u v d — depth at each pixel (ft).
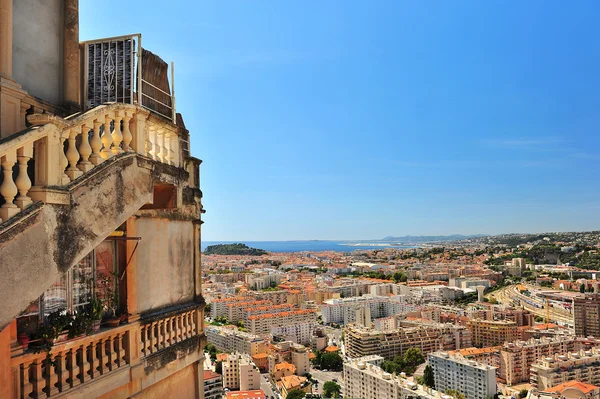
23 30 33.78
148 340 38.68
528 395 281.95
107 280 35.65
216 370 347.36
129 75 38.75
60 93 37.42
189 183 50.67
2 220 21.39
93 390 30.94
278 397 318.24
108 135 29.17
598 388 272.72
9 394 24.40
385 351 412.98
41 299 29.50
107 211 28.30
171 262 44.47
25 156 22.58
